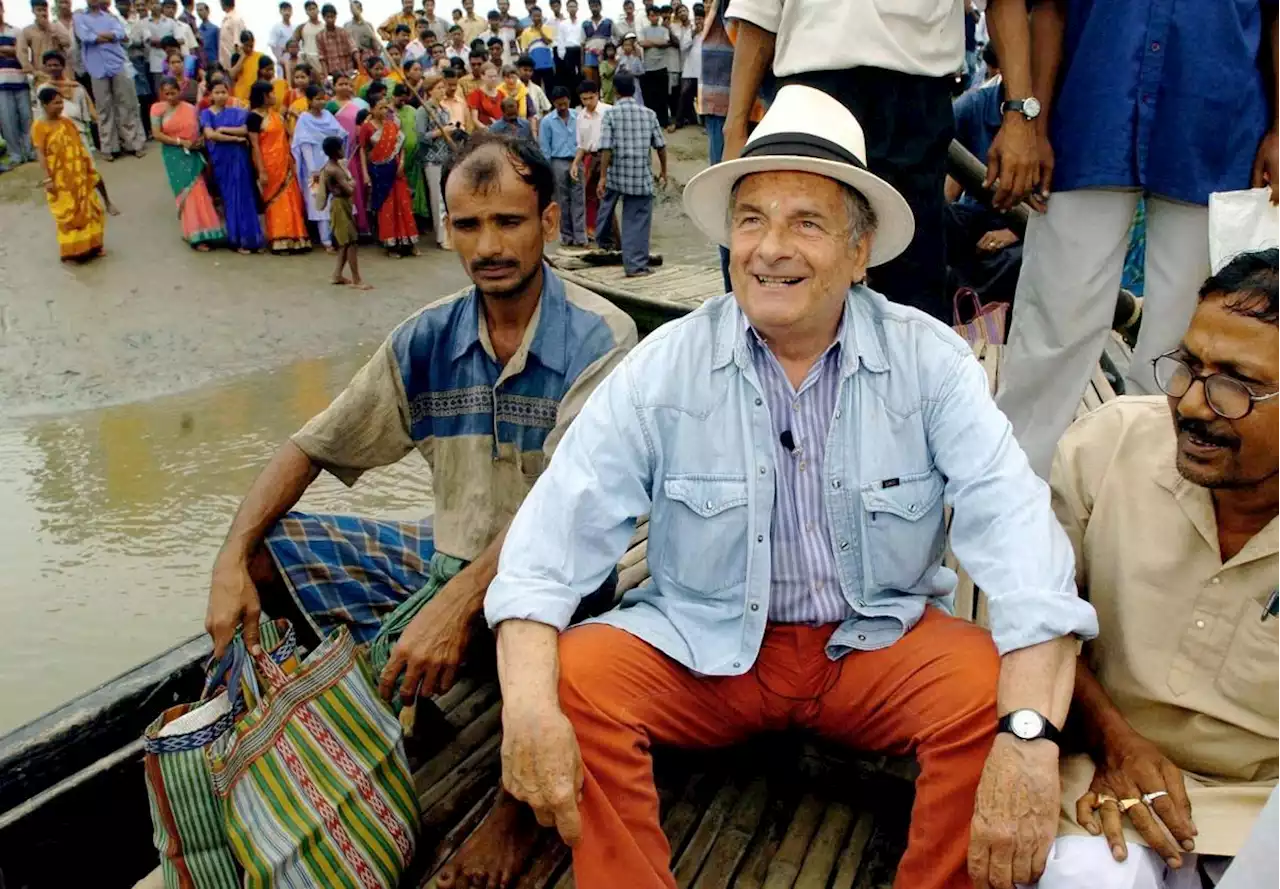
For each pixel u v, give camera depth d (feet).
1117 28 8.24
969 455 5.75
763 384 5.95
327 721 6.34
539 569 5.71
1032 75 8.77
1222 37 7.98
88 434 23.13
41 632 14.89
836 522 5.93
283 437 22.97
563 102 37.24
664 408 5.93
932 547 6.09
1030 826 4.85
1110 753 5.40
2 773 6.88
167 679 7.92
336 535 7.75
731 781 7.25
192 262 34.81
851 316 5.98
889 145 8.59
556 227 7.30
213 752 5.79
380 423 7.45
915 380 5.90
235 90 39.78
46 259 33.32
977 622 8.32
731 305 6.09
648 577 9.68
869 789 7.03
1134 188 8.55
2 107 40.52
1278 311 4.63
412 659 6.44
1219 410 4.79
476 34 53.62
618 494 5.95
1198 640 5.39
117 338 29.01
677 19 54.65
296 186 37.09
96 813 7.34
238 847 5.70
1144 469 5.62
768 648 6.11
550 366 7.21
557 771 5.11
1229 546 5.32
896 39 8.21
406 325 7.38
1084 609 5.27
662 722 5.89
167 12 46.29
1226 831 5.00
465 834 6.91
